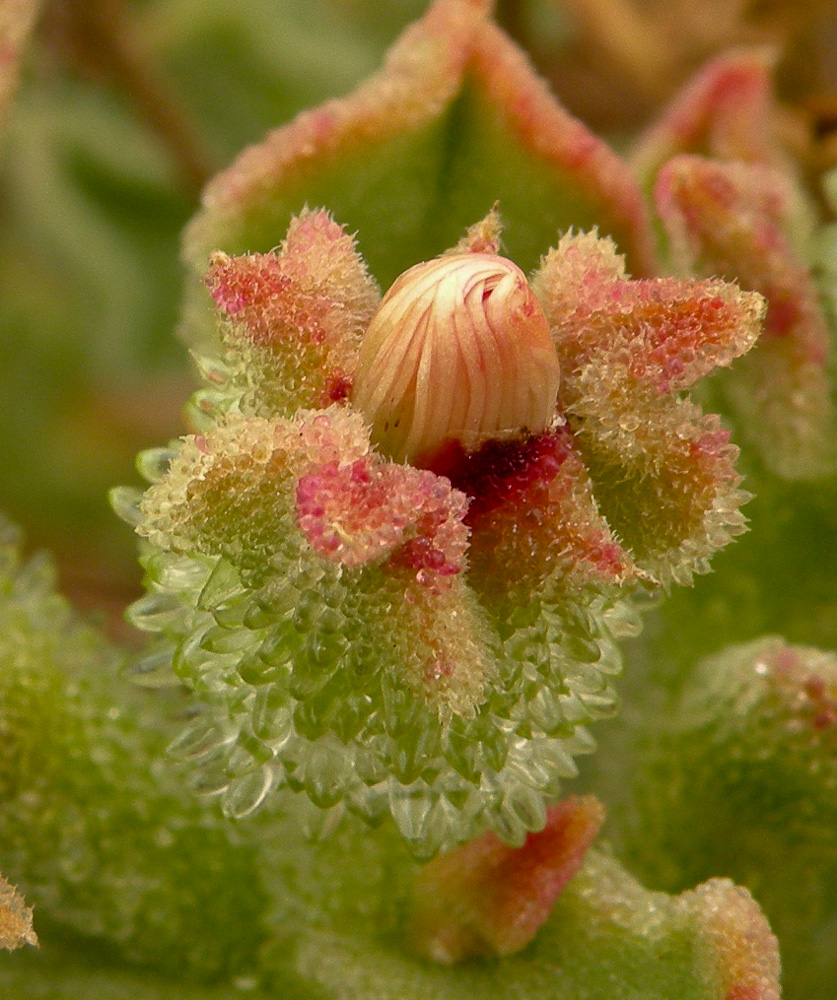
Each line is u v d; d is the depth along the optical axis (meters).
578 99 0.19
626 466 0.09
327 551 0.08
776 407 0.11
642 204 0.11
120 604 0.18
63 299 0.22
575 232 0.11
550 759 0.09
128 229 0.23
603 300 0.09
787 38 0.17
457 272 0.09
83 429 0.22
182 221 0.23
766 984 0.10
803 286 0.11
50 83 0.21
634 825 0.11
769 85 0.12
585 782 0.11
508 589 0.09
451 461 0.09
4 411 0.22
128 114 0.23
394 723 0.09
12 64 0.11
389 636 0.08
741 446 0.11
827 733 0.10
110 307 0.22
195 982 0.10
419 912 0.10
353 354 0.09
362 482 0.08
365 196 0.11
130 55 0.19
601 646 0.09
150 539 0.09
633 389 0.09
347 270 0.09
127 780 0.10
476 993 0.10
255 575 0.09
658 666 0.11
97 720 0.10
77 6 0.19
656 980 0.10
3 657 0.10
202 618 0.09
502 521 0.09
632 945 0.10
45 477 0.21
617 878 0.10
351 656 0.09
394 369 0.09
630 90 0.19
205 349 0.11
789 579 0.11
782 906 0.11
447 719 0.09
